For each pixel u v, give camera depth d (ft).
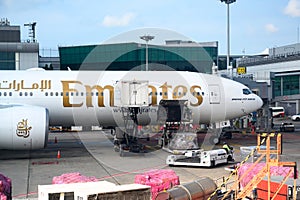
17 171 75.31
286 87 272.31
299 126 203.72
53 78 100.83
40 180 67.67
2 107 87.92
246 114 113.60
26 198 56.24
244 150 89.35
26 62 220.43
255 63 296.10
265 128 170.60
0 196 44.68
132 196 41.39
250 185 50.03
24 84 98.78
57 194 41.16
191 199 46.09
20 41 247.91
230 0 173.58
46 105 99.14
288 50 317.83
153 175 55.67
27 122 86.38
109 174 73.10
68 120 102.58
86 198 38.73
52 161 87.04
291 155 95.66
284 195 47.39
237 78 193.77
